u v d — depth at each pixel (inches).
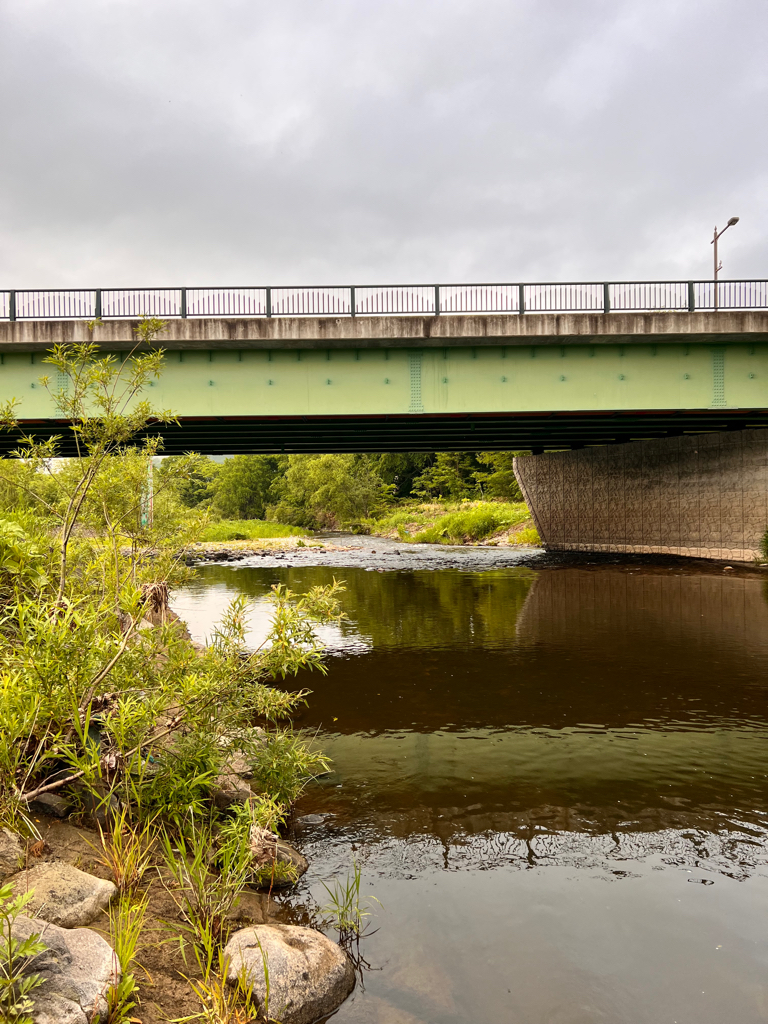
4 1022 99.8
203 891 155.3
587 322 756.0
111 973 121.3
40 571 208.7
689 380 807.7
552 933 162.9
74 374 232.5
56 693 161.2
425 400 795.4
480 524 1784.0
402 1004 138.4
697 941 159.3
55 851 159.2
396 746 290.0
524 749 285.0
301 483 3041.3
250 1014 126.8
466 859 198.2
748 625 539.2
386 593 773.9
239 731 219.6
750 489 934.4
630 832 213.5
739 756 274.4
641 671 406.6
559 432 1107.3
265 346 765.3
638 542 1153.4
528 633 529.0
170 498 291.9
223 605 687.7
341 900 176.4
